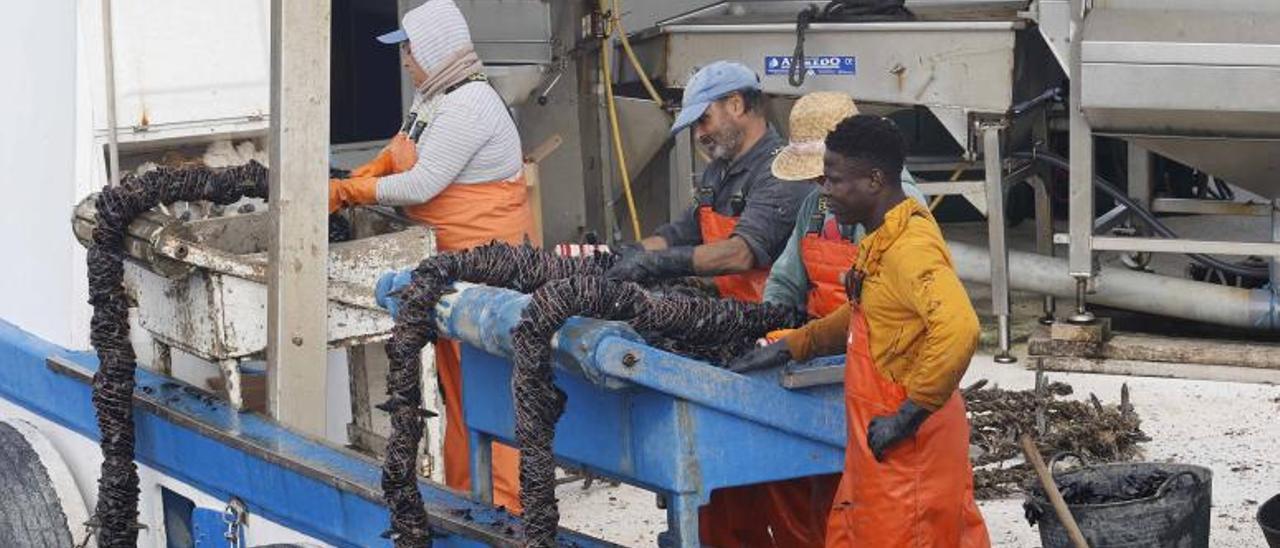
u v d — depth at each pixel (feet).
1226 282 30.86
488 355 15.92
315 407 18.58
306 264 18.29
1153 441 24.39
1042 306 31.68
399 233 19.71
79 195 19.89
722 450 14.46
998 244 28.50
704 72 19.22
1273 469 23.03
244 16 20.86
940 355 13.88
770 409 14.61
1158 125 26.61
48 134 20.26
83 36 19.71
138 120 20.17
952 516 14.75
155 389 19.38
